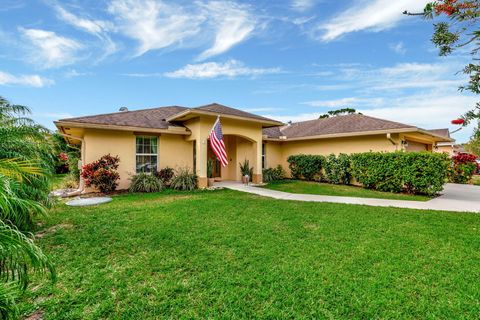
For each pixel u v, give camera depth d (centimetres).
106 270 385
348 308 292
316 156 1570
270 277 359
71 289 334
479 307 290
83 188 1152
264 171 1650
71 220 645
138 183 1155
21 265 229
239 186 1341
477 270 376
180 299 311
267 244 483
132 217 676
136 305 299
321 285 339
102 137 1162
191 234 539
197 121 1271
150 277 365
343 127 1568
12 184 280
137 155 1263
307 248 463
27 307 293
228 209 764
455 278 353
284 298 312
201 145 1259
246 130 1430
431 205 841
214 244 486
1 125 558
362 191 1182
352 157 1312
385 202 897
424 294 317
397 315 279
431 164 1014
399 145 1285
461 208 795
